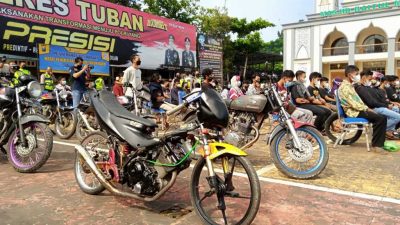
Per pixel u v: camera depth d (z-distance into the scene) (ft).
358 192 14.06
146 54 54.39
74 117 25.54
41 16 40.98
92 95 14.06
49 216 11.95
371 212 12.03
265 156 20.45
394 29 92.27
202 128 11.21
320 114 25.99
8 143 17.66
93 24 46.62
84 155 13.43
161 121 14.58
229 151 10.49
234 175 16.05
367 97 24.22
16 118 17.49
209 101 11.19
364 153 21.43
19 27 39.04
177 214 12.11
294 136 15.70
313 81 30.32
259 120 17.56
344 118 22.71
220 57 69.87
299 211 12.14
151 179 11.58
